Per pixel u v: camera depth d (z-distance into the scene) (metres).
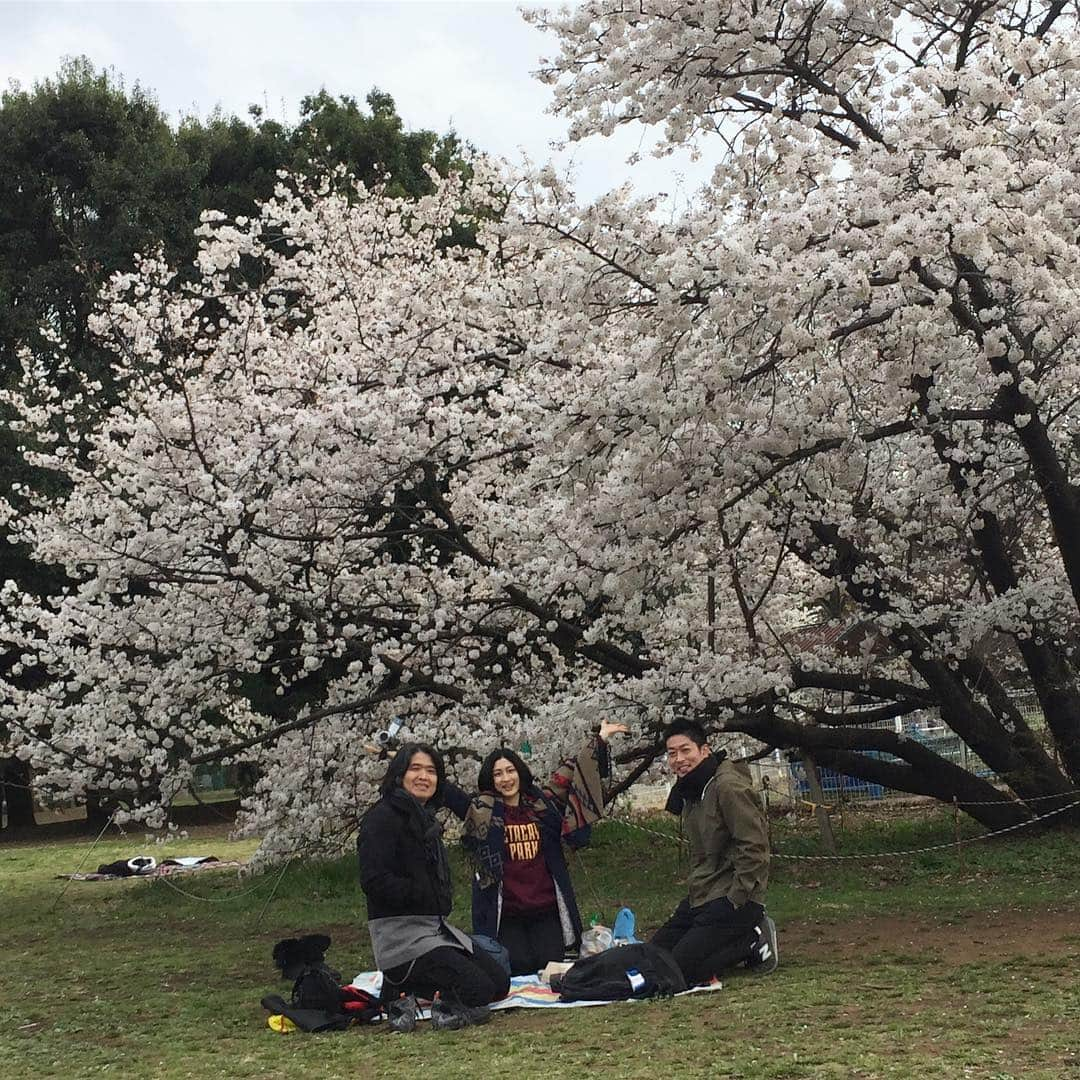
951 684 10.85
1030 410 8.62
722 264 7.02
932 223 6.77
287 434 9.26
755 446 8.23
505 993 6.02
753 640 10.51
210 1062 5.27
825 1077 4.28
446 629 10.25
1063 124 7.70
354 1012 5.93
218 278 12.07
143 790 10.66
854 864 10.45
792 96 9.53
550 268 8.27
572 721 9.52
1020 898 8.06
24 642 10.46
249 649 9.82
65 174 23.55
